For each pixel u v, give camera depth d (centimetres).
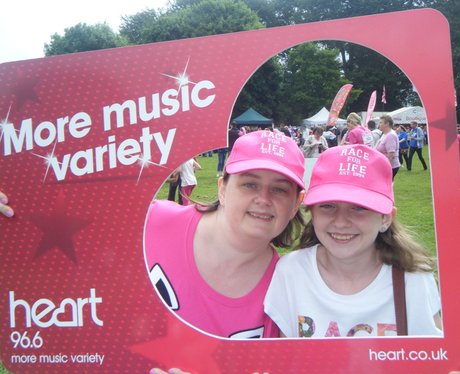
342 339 130
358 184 150
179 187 505
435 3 1625
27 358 144
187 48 136
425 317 150
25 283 144
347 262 159
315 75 1741
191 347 136
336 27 130
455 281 124
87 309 141
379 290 154
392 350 128
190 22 2064
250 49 134
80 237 141
